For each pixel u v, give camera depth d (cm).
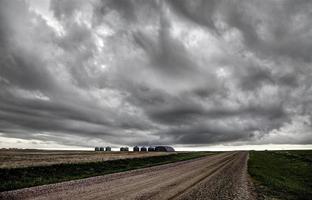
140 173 2533
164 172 2642
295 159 6122
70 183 1725
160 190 1446
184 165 3719
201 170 2873
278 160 5697
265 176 2330
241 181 1944
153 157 6241
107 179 1989
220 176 2256
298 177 2708
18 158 4022
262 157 6494
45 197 1212
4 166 2558
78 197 1215
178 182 1820
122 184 1695
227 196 1328
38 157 4497
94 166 3397
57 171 2694
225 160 4931
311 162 5175
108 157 5438
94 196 1241
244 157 6166
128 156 6244
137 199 1178
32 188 1482
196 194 1348
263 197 1351
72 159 4288
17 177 2117
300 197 1389
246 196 1352
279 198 1345
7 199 1173
